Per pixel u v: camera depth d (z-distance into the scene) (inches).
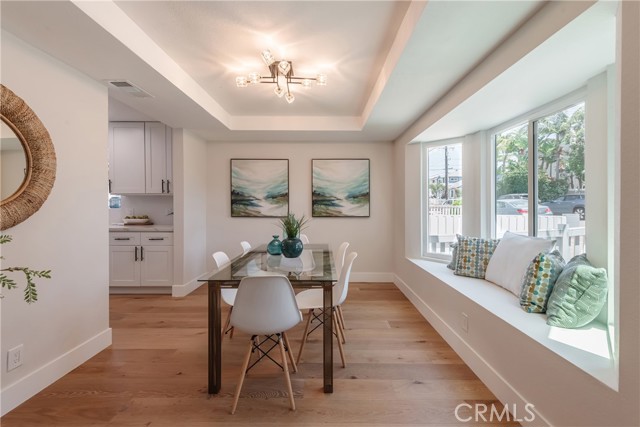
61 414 60.6
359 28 70.7
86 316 82.0
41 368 68.6
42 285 69.3
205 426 57.5
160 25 70.3
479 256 102.3
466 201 121.6
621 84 37.7
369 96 114.9
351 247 167.2
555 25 49.8
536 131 89.1
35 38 63.8
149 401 64.7
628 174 36.8
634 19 36.0
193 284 149.9
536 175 89.5
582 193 74.1
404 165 144.6
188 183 144.9
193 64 89.4
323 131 142.5
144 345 91.0
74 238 78.0
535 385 54.2
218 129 139.0
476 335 75.2
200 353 86.1
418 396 66.2
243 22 68.9
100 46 67.0
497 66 66.1
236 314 60.4
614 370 44.0
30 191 64.1
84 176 81.1
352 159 165.9
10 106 60.4
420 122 118.6
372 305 128.1
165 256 142.3
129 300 135.3
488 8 52.9
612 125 60.6
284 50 80.7
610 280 60.7
